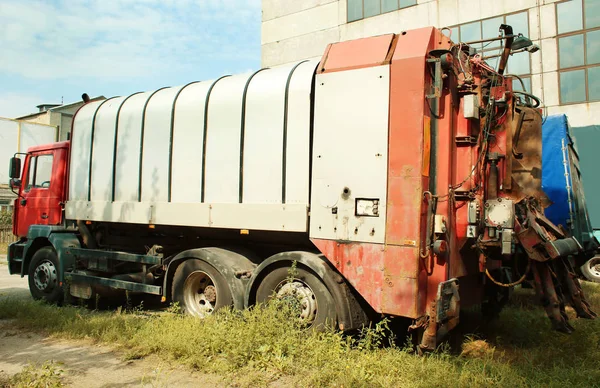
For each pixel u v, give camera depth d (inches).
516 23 737.0
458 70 199.3
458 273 200.2
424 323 185.2
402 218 186.1
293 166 221.1
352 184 199.5
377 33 880.3
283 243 251.0
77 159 326.3
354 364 174.7
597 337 203.8
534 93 720.3
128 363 197.6
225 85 255.4
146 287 271.3
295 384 168.4
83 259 314.8
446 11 799.7
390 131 191.6
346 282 202.1
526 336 227.0
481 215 195.5
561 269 207.9
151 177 279.1
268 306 213.2
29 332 247.9
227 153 246.1
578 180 398.6
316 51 965.2
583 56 686.5
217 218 244.5
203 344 198.4
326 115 209.5
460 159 198.5
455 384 161.0
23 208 362.3
